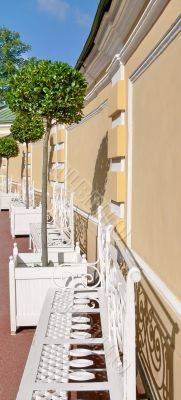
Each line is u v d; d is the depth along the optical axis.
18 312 5.47
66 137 12.44
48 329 4.06
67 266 5.50
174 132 3.24
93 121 8.38
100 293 5.01
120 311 3.22
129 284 2.48
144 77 4.40
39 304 5.47
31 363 3.36
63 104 5.75
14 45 37.47
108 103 6.40
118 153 5.57
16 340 5.28
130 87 5.19
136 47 4.75
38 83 5.71
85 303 4.79
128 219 5.26
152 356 3.83
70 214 8.60
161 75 3.65
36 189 18.89
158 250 3.78
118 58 5.47
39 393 2.97
